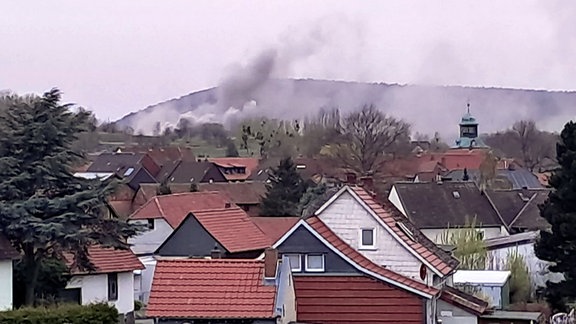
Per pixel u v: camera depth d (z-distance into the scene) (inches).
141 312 1850.4
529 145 5959.6
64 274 1552.7
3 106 1488.7
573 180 1859.0
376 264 1363.2
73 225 1393.9
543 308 1871.3
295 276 1311.5
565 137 1904.5
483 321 1550.2
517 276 2065.7
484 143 6195.9
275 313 1119.6
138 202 3440.0
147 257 2335.1
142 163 5123.0
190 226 2293.3
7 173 1391.5
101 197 1422.2
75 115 1462.8
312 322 1299.2
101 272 1734.7
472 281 1849.2
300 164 4345.5
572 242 1850.4
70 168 1428.4
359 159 4224.9
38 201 1374.3
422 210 3132.4
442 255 1668.3
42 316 1166.3
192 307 1141.1
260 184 3924.7
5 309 1306.6
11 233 1382.9
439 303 1456.7
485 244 2246.6
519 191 3521.2
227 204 2874.0
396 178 4426.7
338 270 1306.6
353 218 1412.4
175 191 3818.9
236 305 1135.6
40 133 1402.6
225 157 5802.2
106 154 5216.5
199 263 1182.3
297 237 1320.1
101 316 1204.5
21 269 1464.1
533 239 2310.5
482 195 3299.7
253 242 2304.4
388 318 1286.9
